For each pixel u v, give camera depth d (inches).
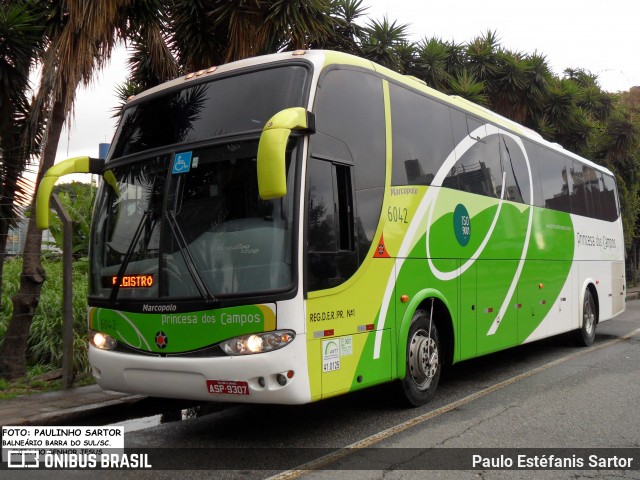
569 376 354.9
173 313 219.5
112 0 329.1
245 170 221.5
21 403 272.7
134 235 237.9
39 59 337.4
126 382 231.5
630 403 286.7
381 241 252.8
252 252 213.3
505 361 414.9
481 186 339.0
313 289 214.4
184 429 254.4
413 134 286.0
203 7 418.6
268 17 394.3
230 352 208.4
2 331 402.6
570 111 741.9
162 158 240.2
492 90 683.4
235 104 236.2
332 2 477.7
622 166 962.1
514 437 235.3
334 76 241.8
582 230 484.1
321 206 223.3
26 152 336.8
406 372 273.9
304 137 218.5
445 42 668.7
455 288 304.8
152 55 417.4
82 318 437.1
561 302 434.6
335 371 222.7
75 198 605.6
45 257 555.8
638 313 741.9
